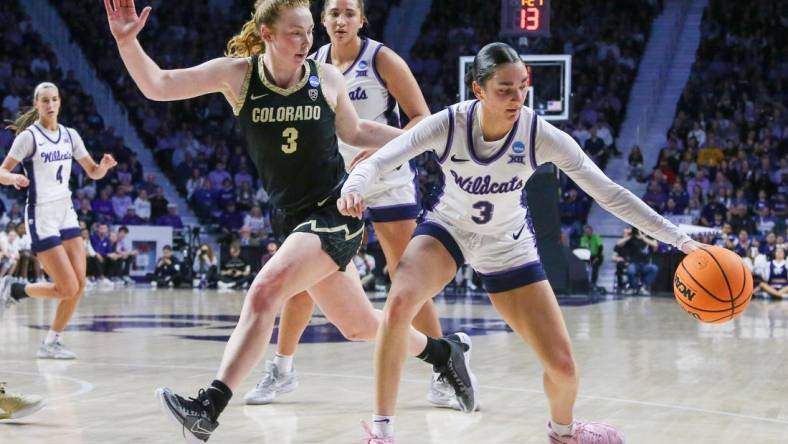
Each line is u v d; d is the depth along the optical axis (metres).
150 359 8.88
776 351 10.06
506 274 4.73
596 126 25.88
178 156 26.77
